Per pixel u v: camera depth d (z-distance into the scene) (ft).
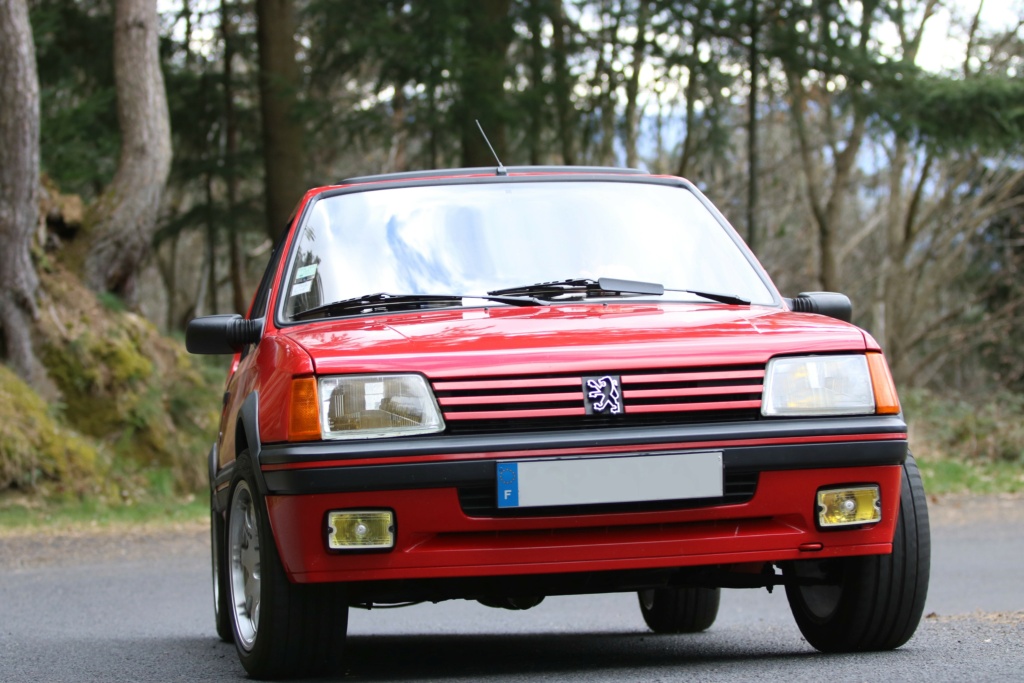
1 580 48.44
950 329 170.30
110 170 115.85
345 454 19.54
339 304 24.12
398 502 19.53
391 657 25.91
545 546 19.76
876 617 22.27
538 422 19.90
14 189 80.94
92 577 49.55
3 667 25.13
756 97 121.29
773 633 30.25
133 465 86.89
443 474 19.47
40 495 76.84
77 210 93.66
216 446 31.94
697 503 19.93
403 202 26.63
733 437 20.01
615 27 116.06
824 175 182.80
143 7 94.68
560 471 19.57
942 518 72.23
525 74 112.57
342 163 163.63
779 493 20.21
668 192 27.84
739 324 21.91
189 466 90.22
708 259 26.11
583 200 26.91
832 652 23.35
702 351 20.62
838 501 20.53
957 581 46.16
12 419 77.71
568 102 112.06
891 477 20.84
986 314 170.60
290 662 21.58
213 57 143.74
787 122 152.46
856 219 212.84
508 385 19.97
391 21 100.42
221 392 98.58
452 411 19.88
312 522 19.69
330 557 19.67
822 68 112.57
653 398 20.15
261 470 20.61
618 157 131.75
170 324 181.88
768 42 114.21
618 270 25.35
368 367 20.13
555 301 24.20
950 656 21.25
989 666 19.77
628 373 20.24
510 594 21.70
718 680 19.44
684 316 22.66
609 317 22.47
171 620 36.58
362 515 19.61
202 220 142.61
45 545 61.67
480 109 101.96
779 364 20.77
